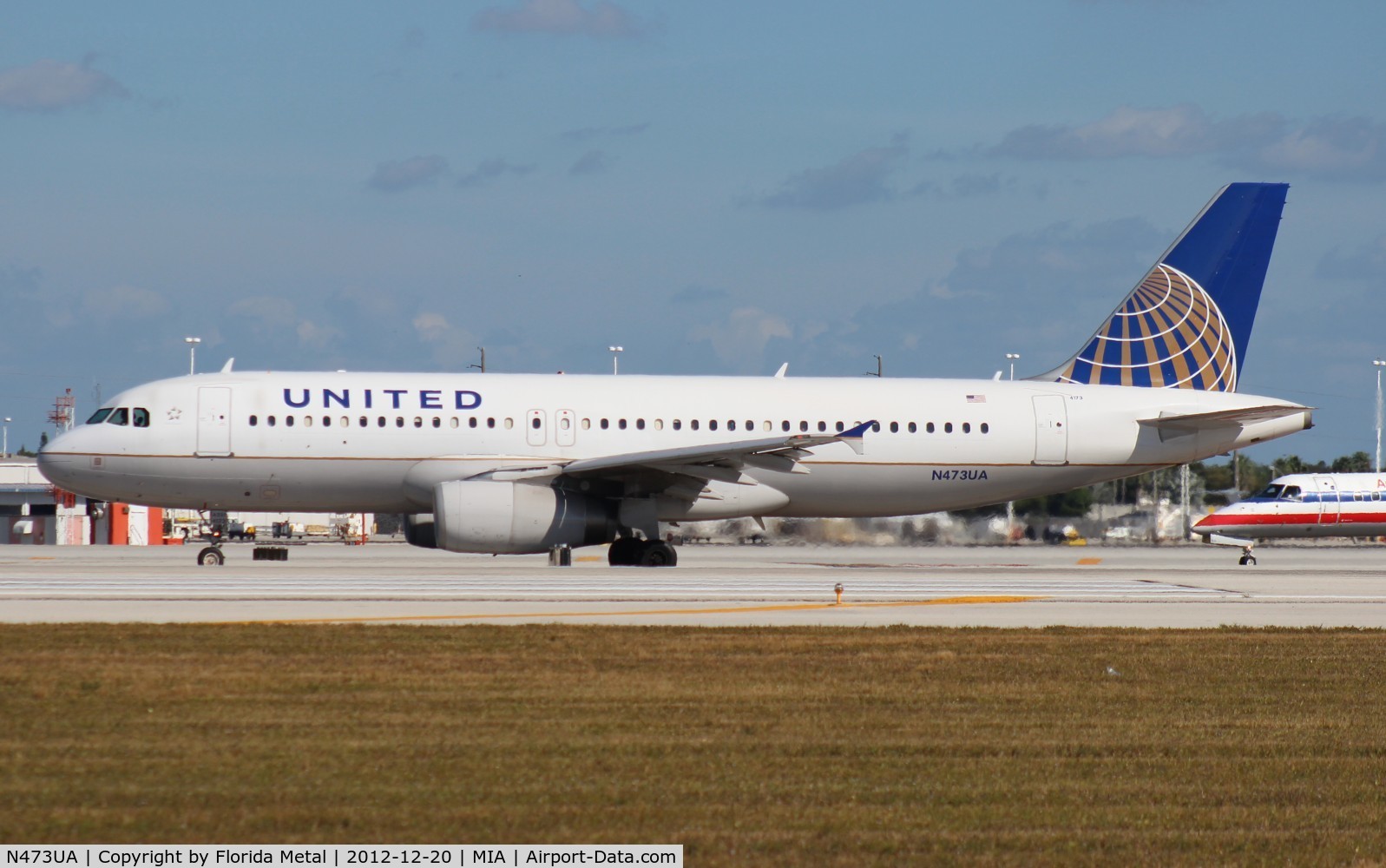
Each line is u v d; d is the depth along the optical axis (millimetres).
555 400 141500
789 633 80312
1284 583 129375
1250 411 149000
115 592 103188
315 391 138125
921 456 148750
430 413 138625
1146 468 156625
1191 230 160750
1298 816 40188
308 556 182250
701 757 46344
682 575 129875
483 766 44438
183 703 54469
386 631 77750
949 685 62281
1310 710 57281
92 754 45188
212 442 135500
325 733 49094
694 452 129375
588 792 41469
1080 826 38688
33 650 68125
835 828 38062
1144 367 159125
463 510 127312
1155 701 58938
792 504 149500
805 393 148000
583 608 95125
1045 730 52156
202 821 37906
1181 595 114375
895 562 166125
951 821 38969
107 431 135500
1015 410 151750
